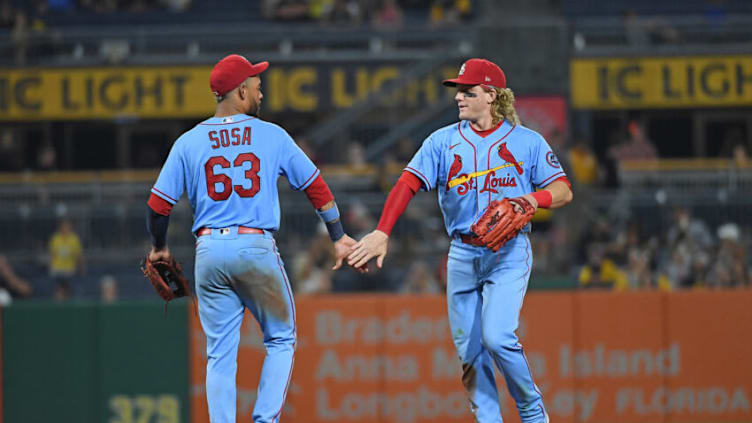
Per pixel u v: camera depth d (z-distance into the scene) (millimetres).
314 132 56750
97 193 57875
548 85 57656
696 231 50312
